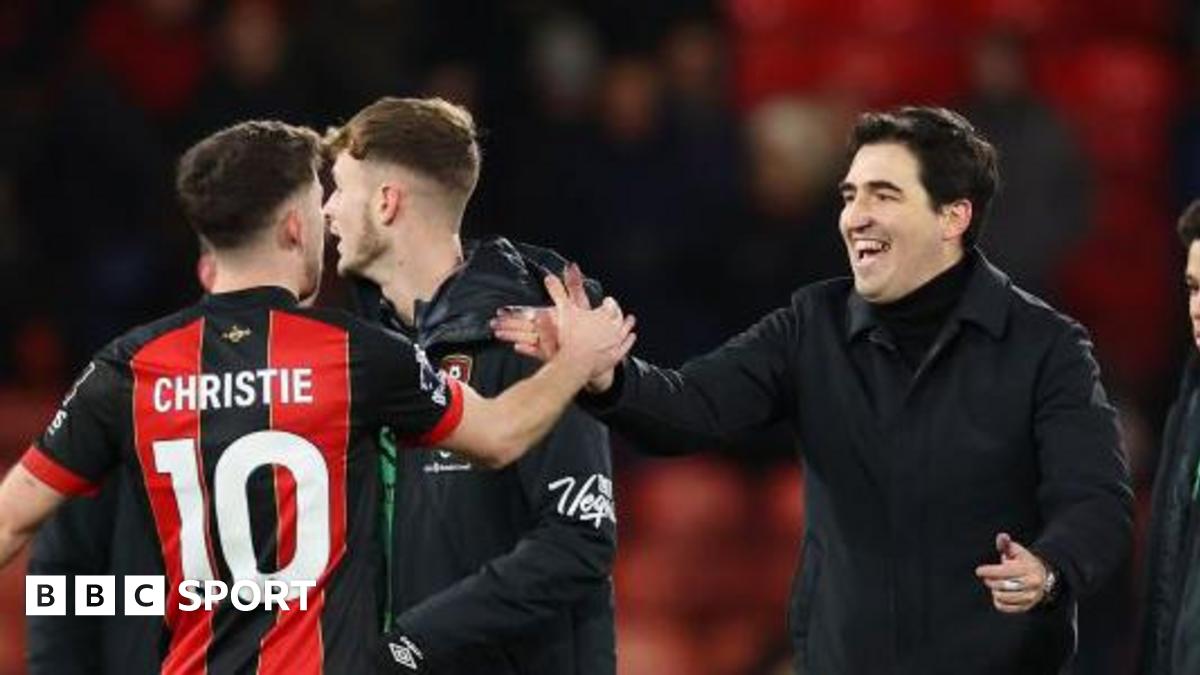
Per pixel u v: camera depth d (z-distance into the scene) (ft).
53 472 61.98
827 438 68.13
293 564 60.80
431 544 67.31
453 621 65.00
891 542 67.21
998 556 66.74
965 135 67.00
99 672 70.13
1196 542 66.59
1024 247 148.66
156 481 61.57
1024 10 169.78
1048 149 149.59
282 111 143.13
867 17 167.84
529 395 62.59
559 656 68.03
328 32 147.13
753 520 134.00
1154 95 171.12
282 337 61.52
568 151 147.02
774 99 162.71
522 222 147.02
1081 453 65.57
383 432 64.90
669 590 131.54
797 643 69.10
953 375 67.00
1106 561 63.87
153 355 61.82
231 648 61.05
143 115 146.00
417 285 68.54
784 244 143.02
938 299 67.10
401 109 68.59
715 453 136.77
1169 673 67.31
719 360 68.49
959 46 167.53
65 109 144.66
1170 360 156.35
